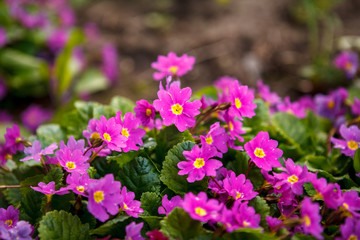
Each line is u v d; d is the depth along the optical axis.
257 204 0.50
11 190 0.55
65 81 1.31
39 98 1.36
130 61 1.50
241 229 0.47
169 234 0.48
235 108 0.52
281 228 0.49
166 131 0.55
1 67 1.31
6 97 1.33
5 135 0.55
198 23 1.59
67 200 0.52
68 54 1.26
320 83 1.31
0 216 0.51
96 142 0.51
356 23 1.55
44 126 0.61
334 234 0.50
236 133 0.54
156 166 0.54
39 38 1.34
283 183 0.51
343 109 0.69
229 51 1.45
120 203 0.50
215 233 0.48
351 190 0.52
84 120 0.60
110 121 0.51
